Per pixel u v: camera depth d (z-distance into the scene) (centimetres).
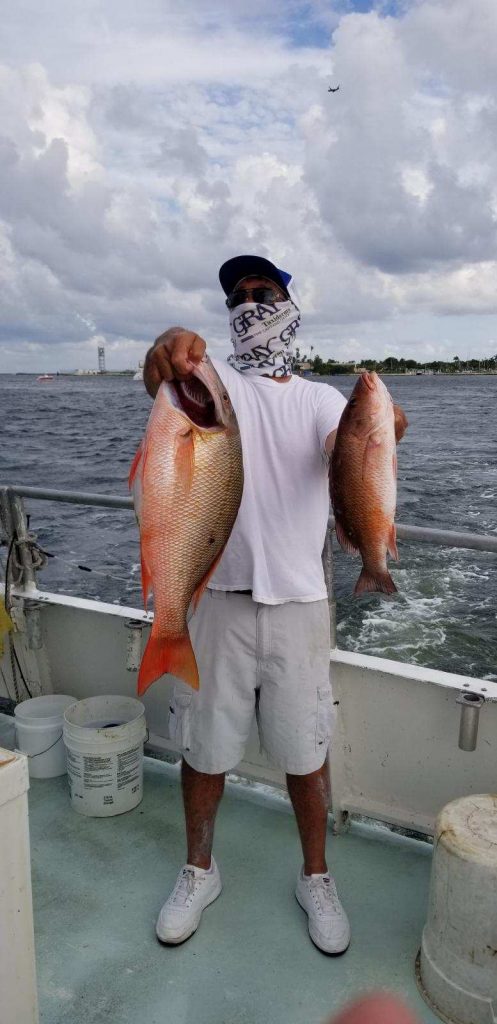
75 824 287
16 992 147
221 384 166
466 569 1005
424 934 208
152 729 331
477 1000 190
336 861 263
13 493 339
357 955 220
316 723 221
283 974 213
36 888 250
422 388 10425
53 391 11162
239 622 214
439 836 198
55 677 357
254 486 208
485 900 185
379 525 172
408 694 260
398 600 884
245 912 238
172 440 159
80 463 2202
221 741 222
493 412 4731
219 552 170
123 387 13288
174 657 168
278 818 289
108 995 206
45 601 343
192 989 208
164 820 289
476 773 253
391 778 269
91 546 1092
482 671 700
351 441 171
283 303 211
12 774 139
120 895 247
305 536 212
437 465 2108
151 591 172
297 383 214
